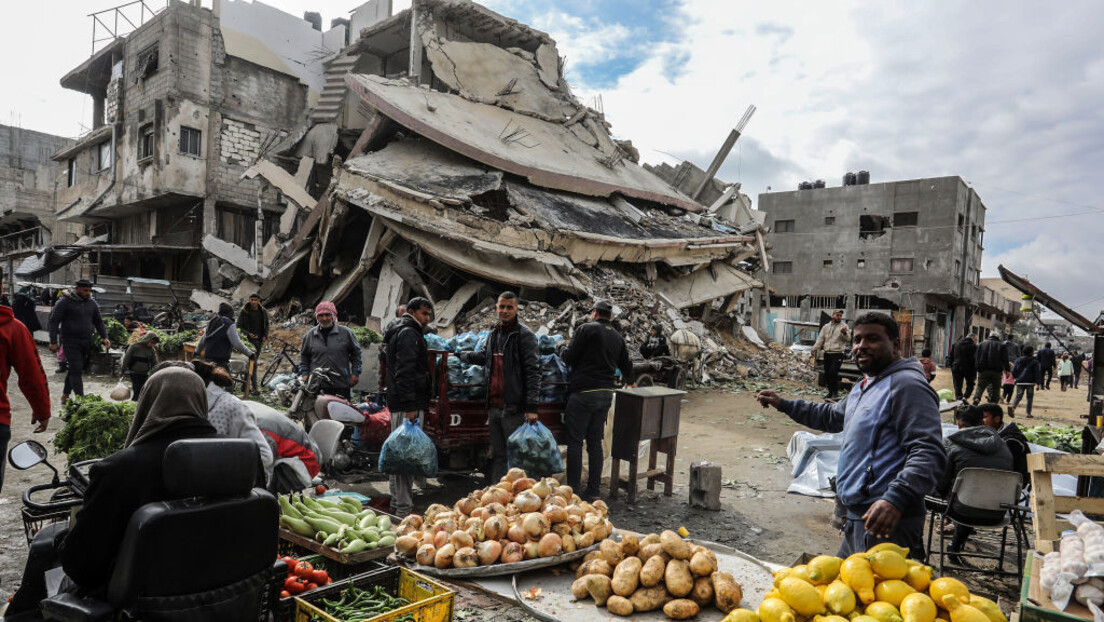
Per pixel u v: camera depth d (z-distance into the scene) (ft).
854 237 138.41
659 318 50.03
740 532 17.87
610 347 18.98
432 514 14.08
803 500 21.16
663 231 65.31
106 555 7.02
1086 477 16.24
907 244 132.98
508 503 13.82
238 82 80.94
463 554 12.31
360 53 80.48
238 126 80.69
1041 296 43.88
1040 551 10.12
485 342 19.54
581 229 54.54
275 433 15.58
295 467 12.74
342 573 11.75
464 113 66.95
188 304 70.13
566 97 83.56
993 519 14.87
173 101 75.05
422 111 59.98
